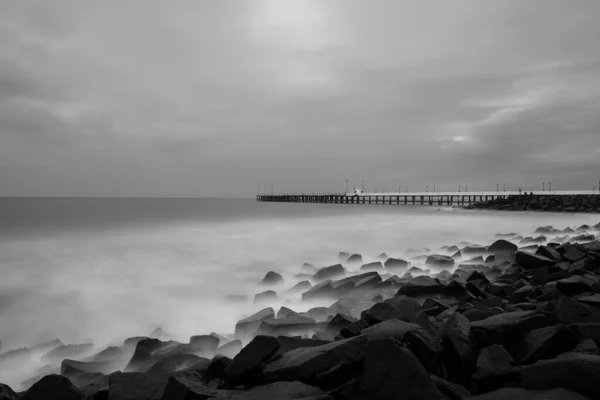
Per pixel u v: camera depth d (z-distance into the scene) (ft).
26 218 140.97
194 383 16.44
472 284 33.58
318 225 124.16
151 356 23.59
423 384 14.33
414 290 33.58
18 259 64.75
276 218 156.04
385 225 123.34
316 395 15.06
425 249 70.44
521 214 178.91
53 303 41.50
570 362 14.05
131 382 17.58
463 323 19.67
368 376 15.15
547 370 14.24
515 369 15.56
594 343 16.78
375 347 15.52
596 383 13.28
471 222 134.92
